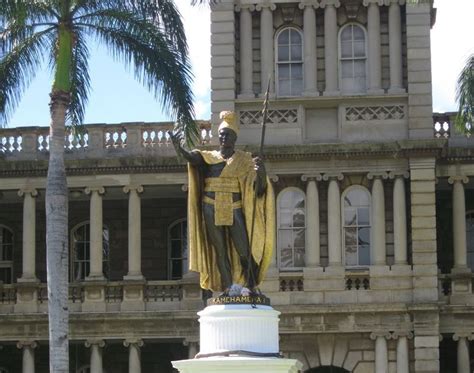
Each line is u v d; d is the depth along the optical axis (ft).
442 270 163.02
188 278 156.46
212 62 155.94
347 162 152.87
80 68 124.16
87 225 169.89
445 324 151.02
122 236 167.53
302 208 154.20
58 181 107.96
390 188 153.38
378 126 154.40
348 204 153.89
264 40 156.76
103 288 156.87
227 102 155.12
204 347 49.03
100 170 158.61
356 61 157.07
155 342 159.74
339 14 157.38
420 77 154.30
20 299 158.40
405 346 148.25
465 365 150.10
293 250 153.79
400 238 151.02
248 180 51.16
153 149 160.56
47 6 113.60
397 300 149.79
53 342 105.91
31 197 160.56
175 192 163.43
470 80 127.13
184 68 119.55
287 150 152.05
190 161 51.31
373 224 151.84
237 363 46.73
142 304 156.04
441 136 158.30
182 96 119.24
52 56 120.88
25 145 163.63
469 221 165.17
